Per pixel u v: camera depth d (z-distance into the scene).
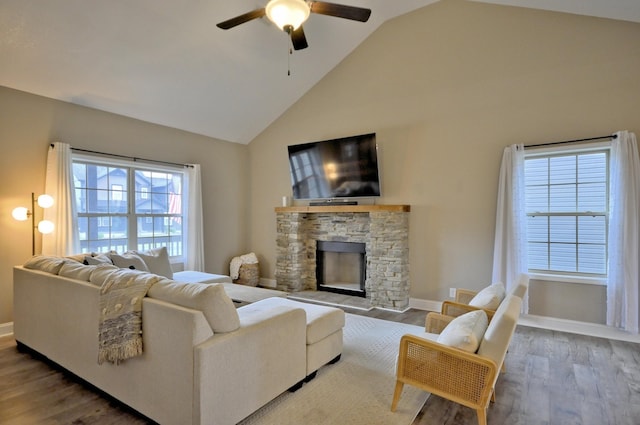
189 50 4.01
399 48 4.77
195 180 5.30
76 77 3.76
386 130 4.89
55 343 2.74
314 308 2.96
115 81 4.00
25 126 3.72
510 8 4.01
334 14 2.76
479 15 4.20
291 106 5.84
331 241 5.49
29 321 3.02
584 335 3.58
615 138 3.39
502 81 4.06
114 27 3.41
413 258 4.69
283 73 5.03
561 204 3.81
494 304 2.72
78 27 3.27
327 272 5.72
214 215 5.79
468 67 4.28
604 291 3.53
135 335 2.02
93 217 4.35
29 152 3.75
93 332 2.38
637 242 3.25
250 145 6.39
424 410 2.23
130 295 2.07
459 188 4.34
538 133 3.85
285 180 5.94
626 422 2.11
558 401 2.34
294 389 2.46
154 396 1.99
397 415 2.17
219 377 1.86
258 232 6.30
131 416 2.14
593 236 3.66
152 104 4.56
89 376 2.44
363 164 4.86
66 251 3.86
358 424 2.07
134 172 4.80
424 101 4.59
